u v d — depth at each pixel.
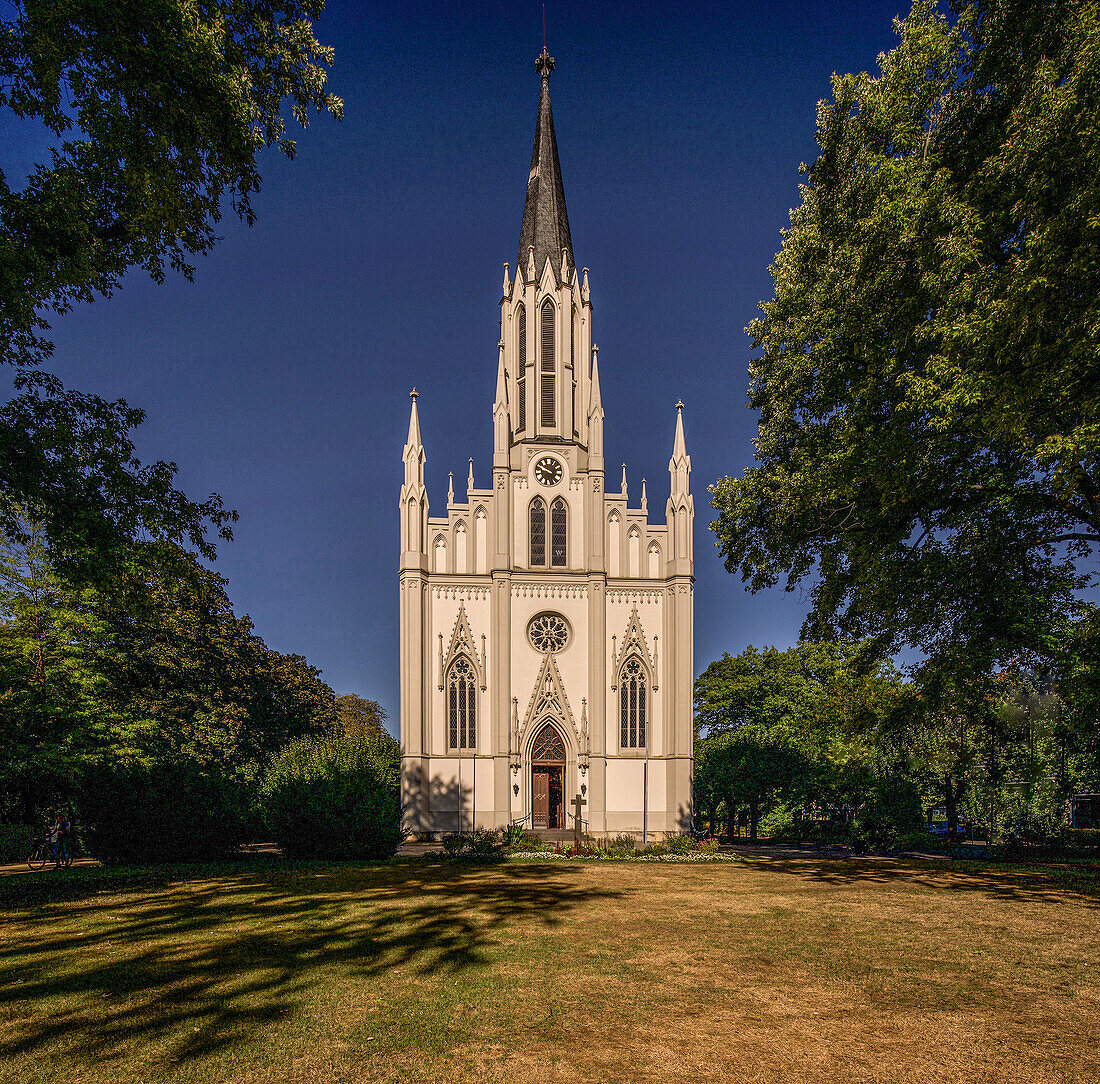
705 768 65.94
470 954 15.50
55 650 40.09
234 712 55.06
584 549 60.69
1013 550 25.05
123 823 32.03
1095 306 17.22
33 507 19.70
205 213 20.08
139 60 16.97
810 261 25.47
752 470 28.31
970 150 21.36
